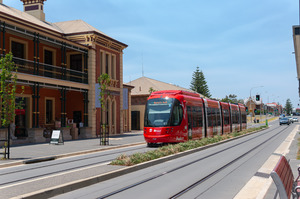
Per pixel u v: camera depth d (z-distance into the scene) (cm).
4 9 2669
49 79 2488
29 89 2709
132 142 2367
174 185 850
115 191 777
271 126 6581
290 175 560
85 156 1596
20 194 684
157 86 5103
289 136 3067
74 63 3178
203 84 10844
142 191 781
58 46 3014
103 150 1906
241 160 1370
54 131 2175
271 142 2430
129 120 4231
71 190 791
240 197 709
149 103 2041
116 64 3566
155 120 1964
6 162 1300
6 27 2159
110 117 3353
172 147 1600
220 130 3000
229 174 1019
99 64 3183
